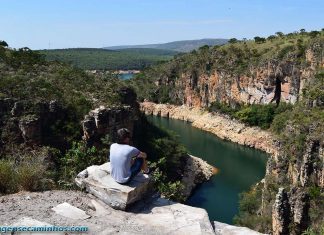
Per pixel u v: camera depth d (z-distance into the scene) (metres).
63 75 78.12
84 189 13.12
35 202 12.50
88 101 65.94
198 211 12.14
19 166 14.99
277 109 127.12
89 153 22.45
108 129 61.88
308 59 121.31
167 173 76.88
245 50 157.38
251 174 88.12
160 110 173.62
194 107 166.00
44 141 58.28
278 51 136.12
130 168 12.38
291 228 51.78
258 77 136.75
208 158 102.25
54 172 17.59
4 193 13.73
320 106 70.12
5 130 55.81
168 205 12.48
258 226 56.56
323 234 12.96
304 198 51.59
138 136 82.06
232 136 126.19
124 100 80.25
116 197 12.15
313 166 54.22
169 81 183.25
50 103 59.62
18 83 62.44
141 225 11.30
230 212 65.81
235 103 146.62
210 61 161.38
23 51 85.56
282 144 64.50
